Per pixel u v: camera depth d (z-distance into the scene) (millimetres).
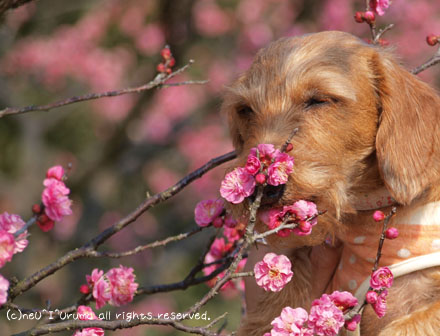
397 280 3863
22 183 11914
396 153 3832
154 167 14172
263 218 3393
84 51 13203
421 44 13344
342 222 3938
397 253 3787
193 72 13281
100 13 13289
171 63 3912
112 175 12656
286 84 3982
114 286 3568
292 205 3320
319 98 3932
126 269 3629
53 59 12859
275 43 4379
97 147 13047
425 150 3902
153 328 9586
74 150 13273
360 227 3947
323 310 2965
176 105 13703
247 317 4430
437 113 4059
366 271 3896
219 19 13133
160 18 10414
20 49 11836
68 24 13180
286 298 4262
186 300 11469
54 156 13000
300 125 3826
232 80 4727
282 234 3172
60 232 12914
